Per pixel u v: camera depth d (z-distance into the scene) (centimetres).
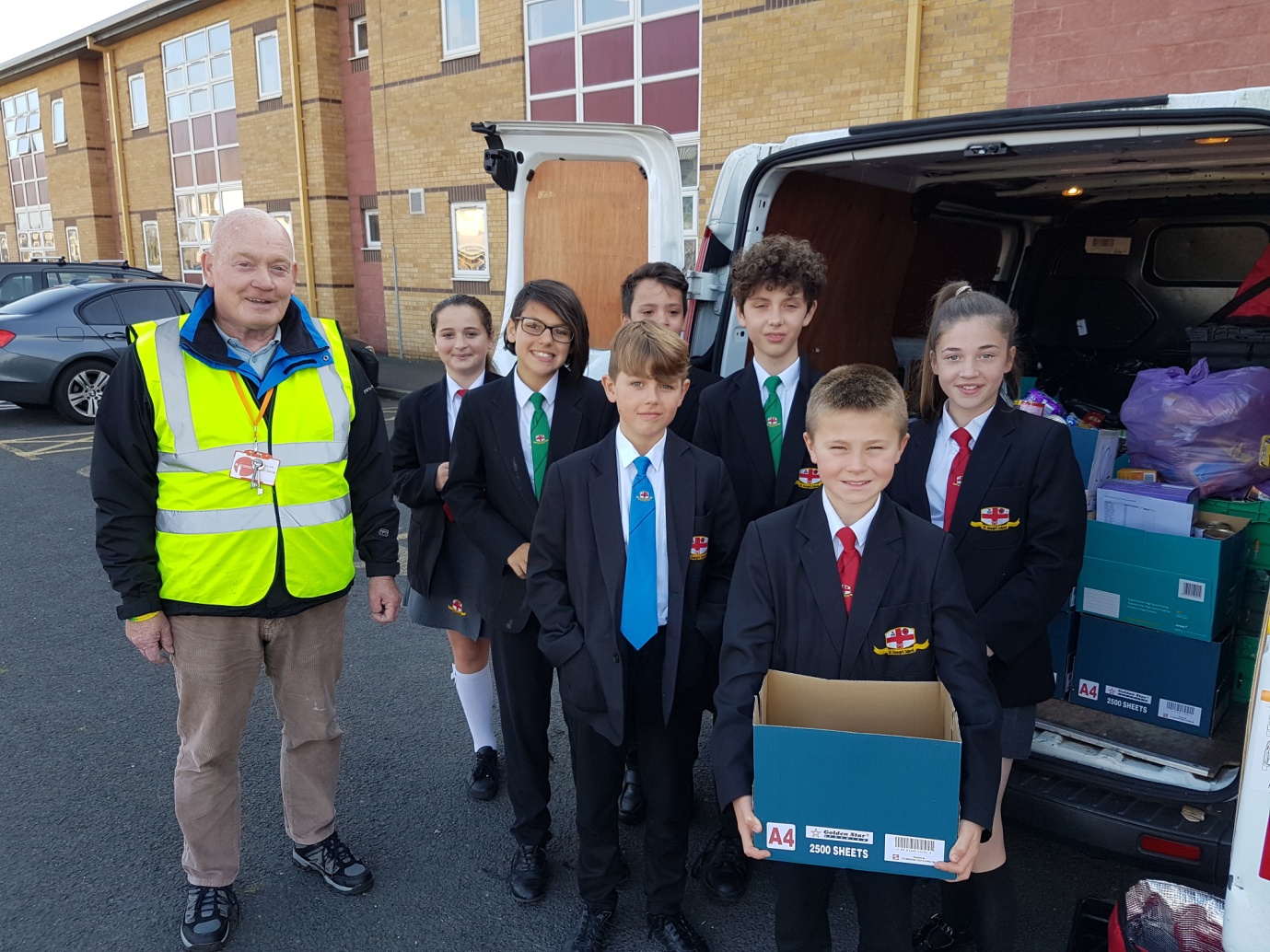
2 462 787
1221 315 393
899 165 340
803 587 185
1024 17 734
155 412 213
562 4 1104
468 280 1325
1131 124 222
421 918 245
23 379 909
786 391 245
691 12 978
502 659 245
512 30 1159
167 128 1911
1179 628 237
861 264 383
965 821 163
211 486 218
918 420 228
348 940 237
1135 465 278
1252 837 155
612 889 234
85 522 617
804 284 234
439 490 274
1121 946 185
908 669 183
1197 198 402
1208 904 182
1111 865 265
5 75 2364
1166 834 205
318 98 1466
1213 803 206
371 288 1526
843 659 183
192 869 237
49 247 2498
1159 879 200
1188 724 238
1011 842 278
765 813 166
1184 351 416
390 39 1328
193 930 231
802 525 186
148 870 263
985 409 213
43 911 246
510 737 249
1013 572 209
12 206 2659
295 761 253
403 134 1355
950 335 204
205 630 224
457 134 1275
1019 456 205
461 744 339
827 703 178
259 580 224
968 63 776
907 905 180
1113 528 247
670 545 212
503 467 242
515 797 252
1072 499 204
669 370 202
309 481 230
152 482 219
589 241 363
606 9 1057
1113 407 421
